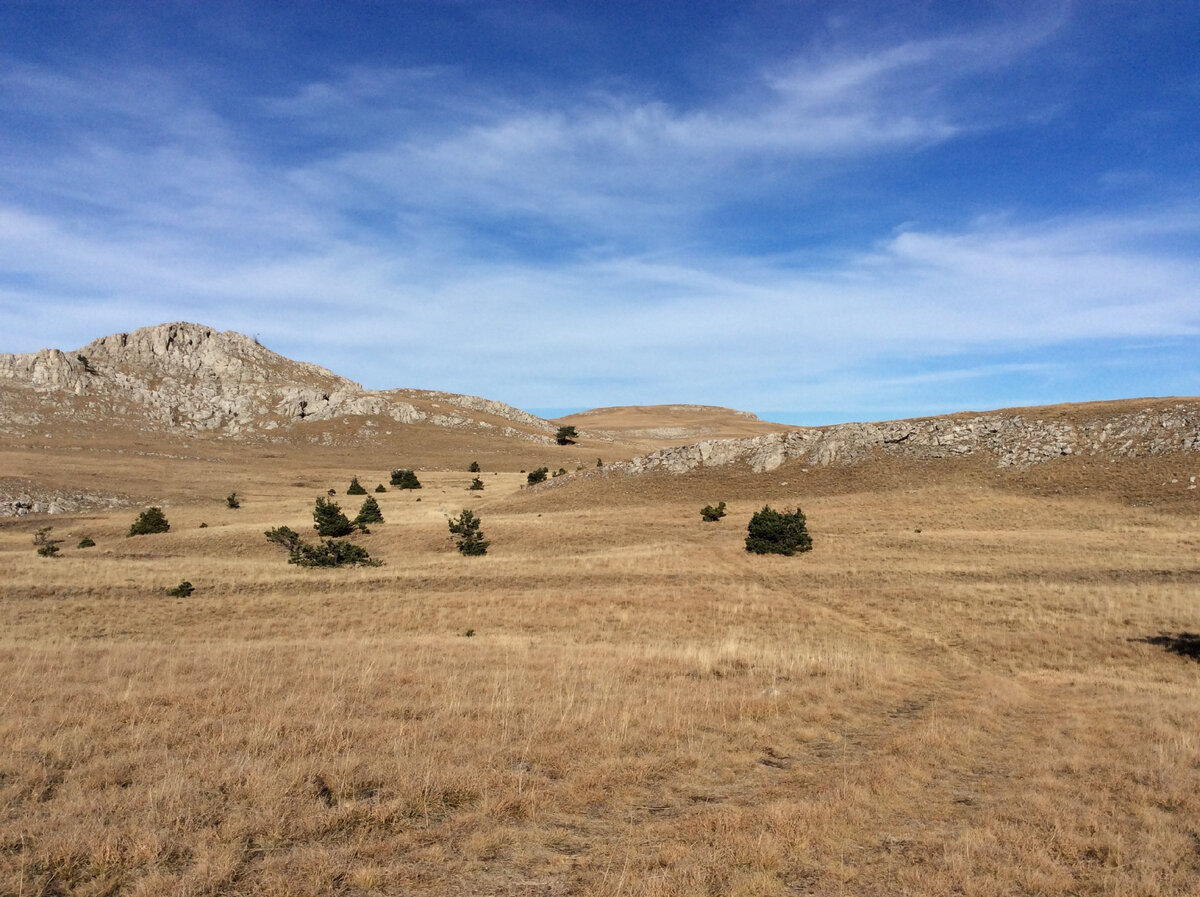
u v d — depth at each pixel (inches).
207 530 2202.3
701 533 2031.3
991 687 661.3
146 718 445.1
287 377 7637.8
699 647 821.2
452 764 375.2
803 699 563.5
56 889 239.1
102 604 1175.6
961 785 383.9
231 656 695.7
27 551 1903.3
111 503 3186.5
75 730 407.8
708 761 403.2
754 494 2699.3
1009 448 2637.8
